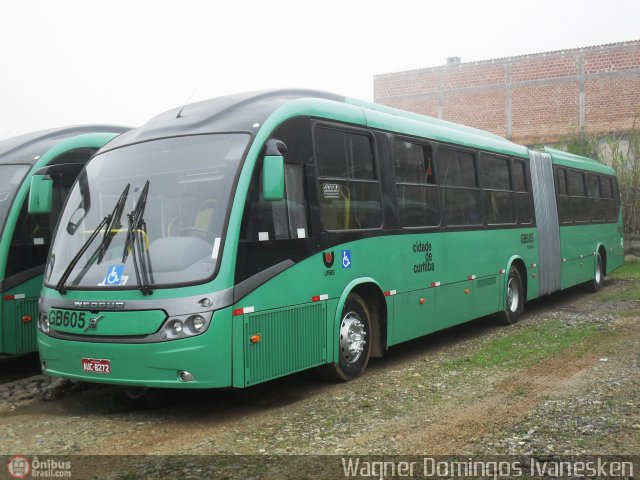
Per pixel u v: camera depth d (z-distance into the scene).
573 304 14.99
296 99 7.46
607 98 25.66
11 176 8.79
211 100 7.84
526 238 13.00
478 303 11.02
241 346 6.30
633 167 24.25
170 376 6.12
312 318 7.23
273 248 6.75
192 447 5.64
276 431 6.06
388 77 30.59
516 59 27.64
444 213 10.09
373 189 8.45
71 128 9.85
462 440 5.70
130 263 6.43
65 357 6.60
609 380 7.57
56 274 6.95
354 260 7.93
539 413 6.39
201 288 6.14
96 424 6.41
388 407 6.78
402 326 8.89
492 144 11.98
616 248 19.59
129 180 6.94
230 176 6.54
